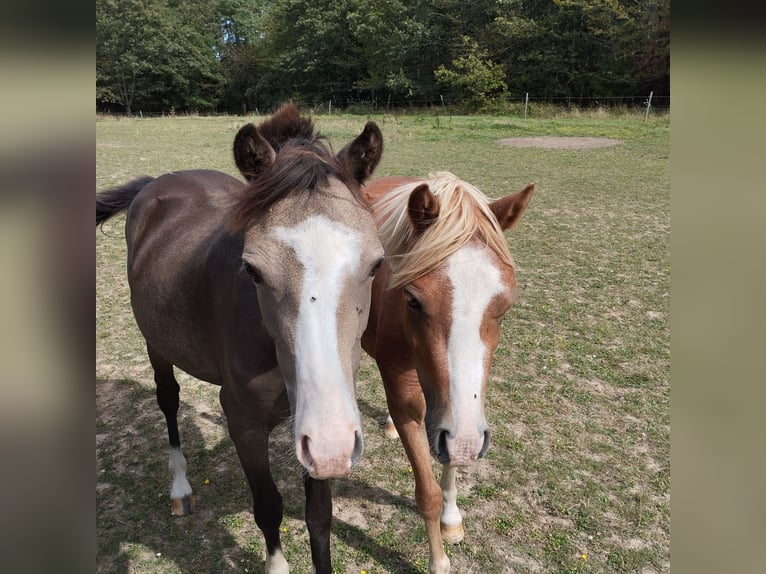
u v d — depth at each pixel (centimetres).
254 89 4197
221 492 313
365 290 176
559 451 335
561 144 1619
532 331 486
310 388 153
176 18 4197
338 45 3681
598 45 2817
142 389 414
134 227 324
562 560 262
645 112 2267
